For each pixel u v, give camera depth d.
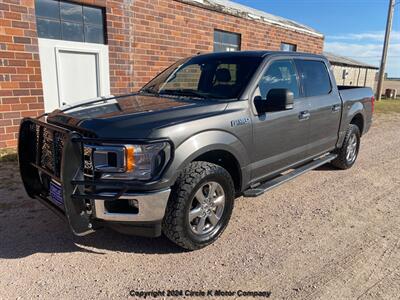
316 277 2.99
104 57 8.30
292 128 4.41
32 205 4.29
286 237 3.69
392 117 14.64
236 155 3.60
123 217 2.95
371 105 6.68
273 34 13.73
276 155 4.26
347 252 3.42
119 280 2.89
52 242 3.46
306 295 2.76
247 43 12.53
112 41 8.37
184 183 3.11
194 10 10.24
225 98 3.83
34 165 3.50
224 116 3.48
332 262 3.23
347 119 5.78
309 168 4.94
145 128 2.97
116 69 8.59
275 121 4.09
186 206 3.13
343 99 5.61
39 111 7.32
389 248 3.51
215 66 4.34
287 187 5.29
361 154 7.61
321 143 5.20
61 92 7.68
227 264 3.16
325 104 5.07
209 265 3.14
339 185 5.44
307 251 3.42
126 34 8.62
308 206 4.56
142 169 2.90
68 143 2.83
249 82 3.90
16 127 7.00
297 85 4.64
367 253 3.41
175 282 2.88
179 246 3.40
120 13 8.38
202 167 3.25
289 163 4.58
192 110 3.39
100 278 2.91
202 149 3.20
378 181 5.70
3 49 6.59
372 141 9.17
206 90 4.13
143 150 2.89
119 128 2.98
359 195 5.02
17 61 6.82
